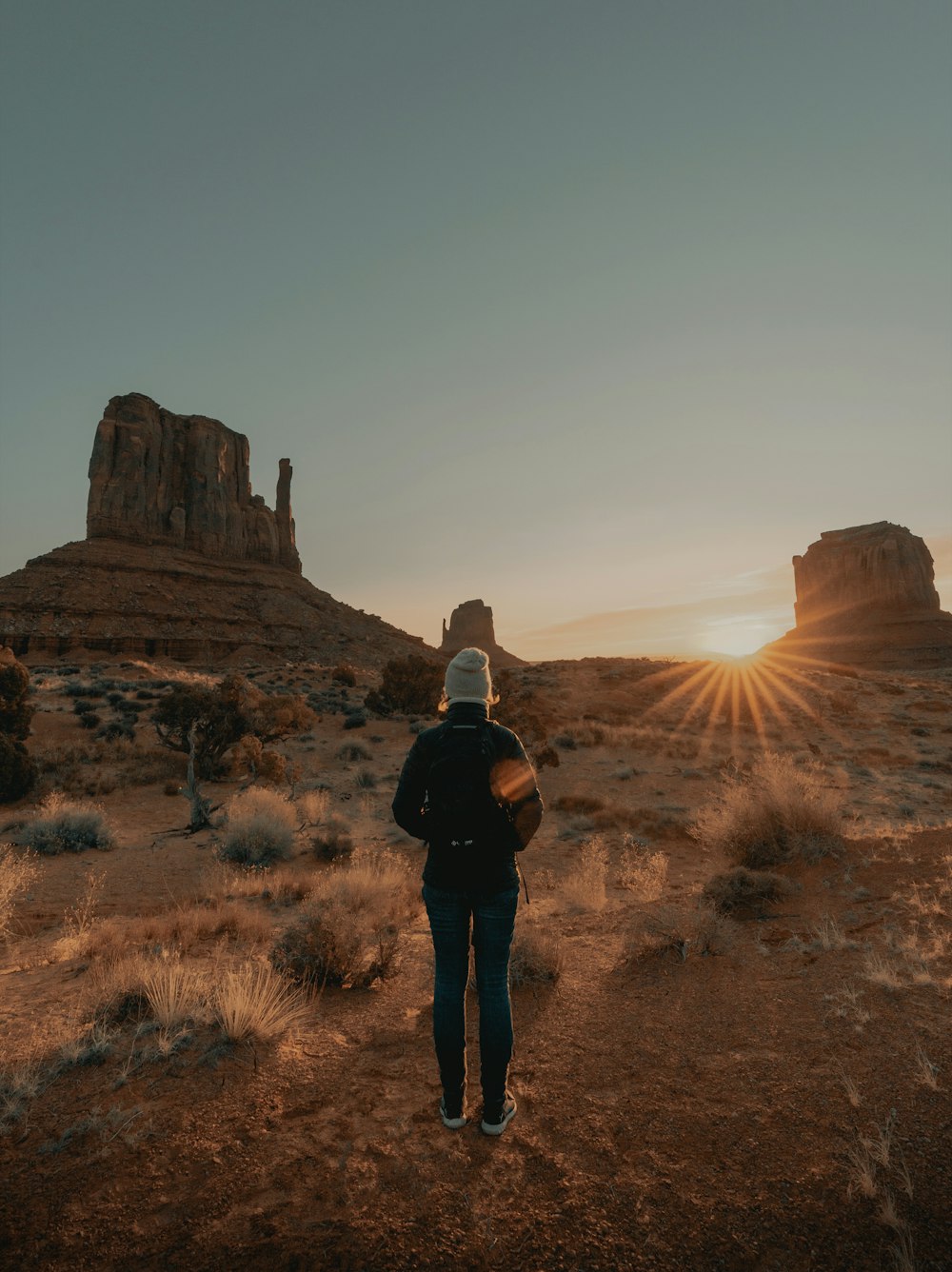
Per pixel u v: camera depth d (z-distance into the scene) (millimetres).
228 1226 2148
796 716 36344
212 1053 3264
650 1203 2250
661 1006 3779
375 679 72812
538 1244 2088
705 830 7730
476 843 2664
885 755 27609
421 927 6457
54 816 14961
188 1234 2115
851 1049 3158
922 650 158875
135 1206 2227
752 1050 3227
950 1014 3400
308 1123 2738
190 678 55688
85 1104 2830
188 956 5328
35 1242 2062
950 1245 2014
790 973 4094
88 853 13891
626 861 11430
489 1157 2510
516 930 4824
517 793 2699
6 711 23156
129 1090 2949
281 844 13695
